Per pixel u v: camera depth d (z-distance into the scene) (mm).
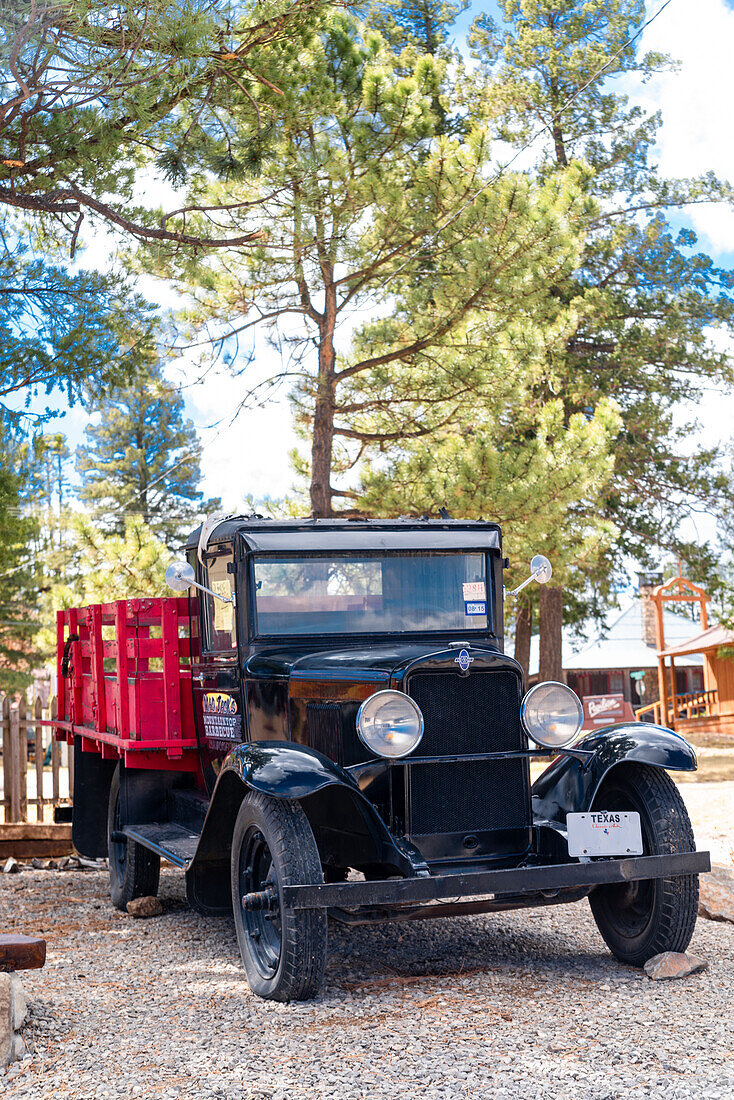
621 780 5586
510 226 13688
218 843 5754
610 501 26984
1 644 25750
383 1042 4223
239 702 6258
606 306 26031
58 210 8633
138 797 7645
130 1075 3936
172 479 48156
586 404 26312
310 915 4773
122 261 9875
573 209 15773
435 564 6355
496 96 27859
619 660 38938
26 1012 4574
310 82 10086
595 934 6328
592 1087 3703
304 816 4996
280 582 6129
